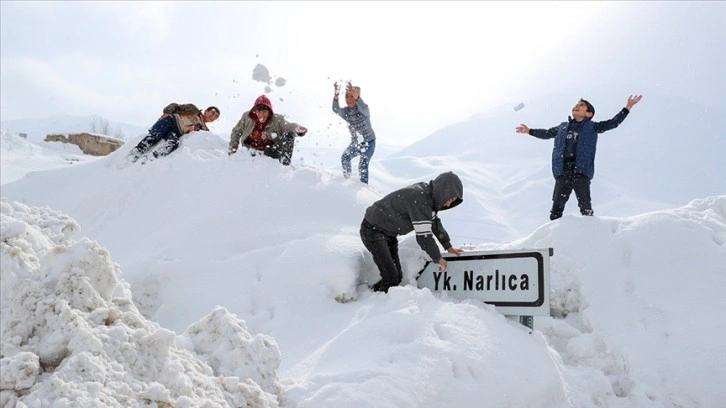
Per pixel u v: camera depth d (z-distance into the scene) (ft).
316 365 10.02
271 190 18.31
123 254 16.65
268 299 13.38
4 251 7.67
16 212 10.65
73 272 7.68
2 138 75.36
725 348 11.37
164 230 17.22
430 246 12.62
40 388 6.12
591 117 17.01
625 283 13.37
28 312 7.11
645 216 14.76
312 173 19.75
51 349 6.80
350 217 17.85
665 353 11.69
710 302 12.37
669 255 13.64
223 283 13.96
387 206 13.29
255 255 14.87
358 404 7.94
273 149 20.94
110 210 19.74
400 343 10.06
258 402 7.80
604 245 14.12
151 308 14.07
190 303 13.57
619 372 11.84
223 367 8.53
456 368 9.37
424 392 8.62
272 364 8.71
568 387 10.77
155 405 6.63
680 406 10.96
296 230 16.56
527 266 11.68
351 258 14.11
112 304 8.08
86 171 24.27
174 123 23.07
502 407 9.28
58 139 88.43
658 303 12.73
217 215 17.19
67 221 10.93
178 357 7.82
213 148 22.06
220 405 7.25
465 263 13.04
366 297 13.53
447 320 10.60
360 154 22.88
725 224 14.55
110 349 7.00
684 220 14.26
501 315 11.69
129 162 22.71
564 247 14.34
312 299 13.19
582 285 13.53
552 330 13.08
